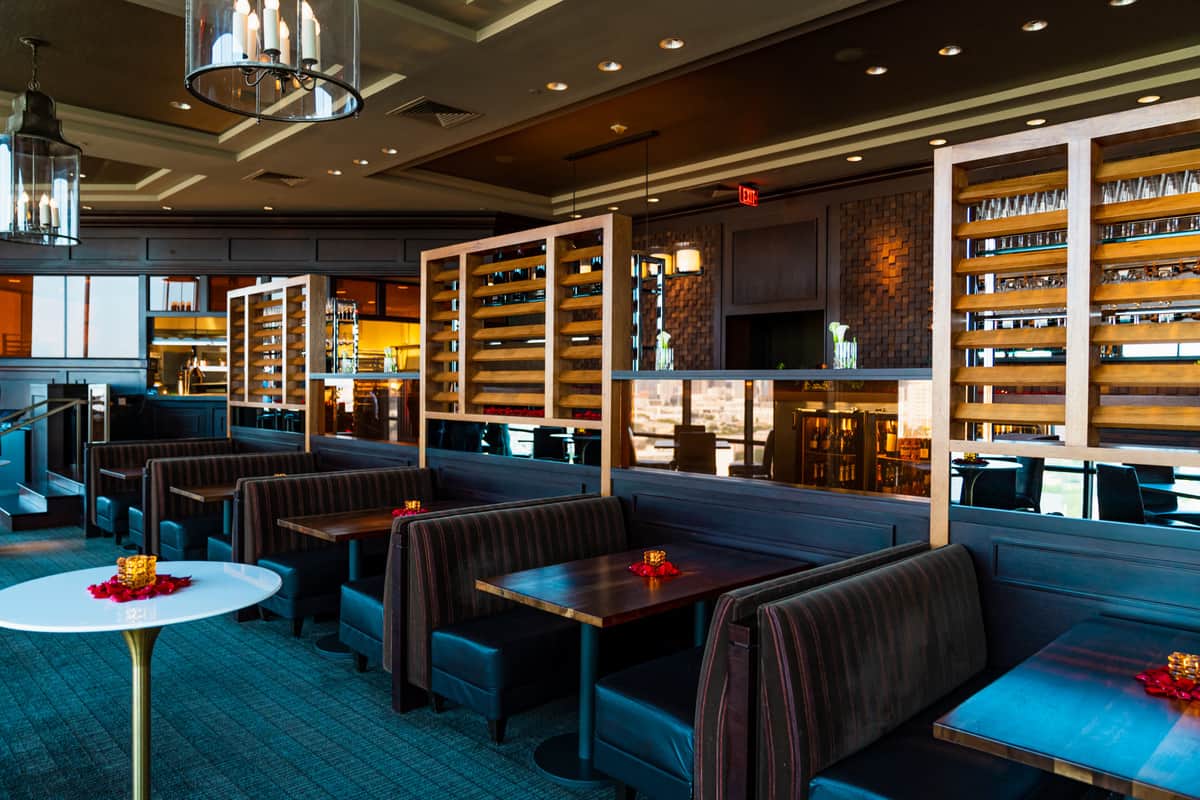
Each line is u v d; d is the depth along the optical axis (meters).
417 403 5.74
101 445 7.05
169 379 10.35
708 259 8.95
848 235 7.75
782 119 6.59
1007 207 2.99
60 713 3.37
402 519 3.41
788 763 2.02
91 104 6.36
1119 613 2.58
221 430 10.15
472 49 4.82
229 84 2.41
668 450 3.99
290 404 6.94
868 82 5.75
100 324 10.24
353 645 3.84
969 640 2.71
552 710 3.44
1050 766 1.54
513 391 4.93
